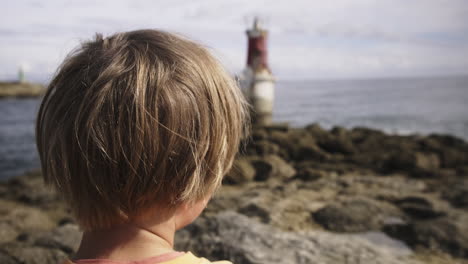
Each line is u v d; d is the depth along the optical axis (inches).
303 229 165.9
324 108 1807.3
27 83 2989.7
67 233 136.9
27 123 1365.7
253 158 359.6
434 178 329.4
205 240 127.8
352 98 2502.5
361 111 1616.6
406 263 130.8
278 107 1903.3
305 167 384.5
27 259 118.2
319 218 179.2
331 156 433.7
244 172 312.0
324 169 376.8
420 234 164.4
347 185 268.1
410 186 272.8
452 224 169.6
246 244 124.4
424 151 438.9
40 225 210.1
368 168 383.6
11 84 2866.6
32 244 130.0
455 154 416.2
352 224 174.9
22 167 668.7
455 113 1456.7
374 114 1486.2
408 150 437.4
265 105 637.3
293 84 6333.7
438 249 156.6
